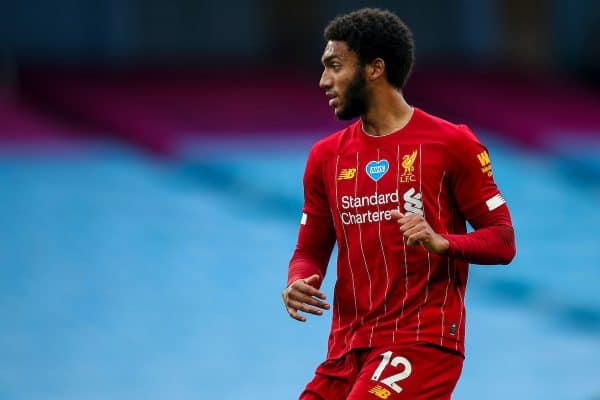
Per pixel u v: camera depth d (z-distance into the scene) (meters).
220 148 47.53
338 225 12.80
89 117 49.53
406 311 12.35
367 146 12.66
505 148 54.16
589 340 32.09
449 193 12.47
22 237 36.41
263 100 54.28
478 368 29.23
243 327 31.22
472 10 63.94
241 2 59.97
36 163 43.97
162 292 33.31
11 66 53.34
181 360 28.64
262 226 40.22
